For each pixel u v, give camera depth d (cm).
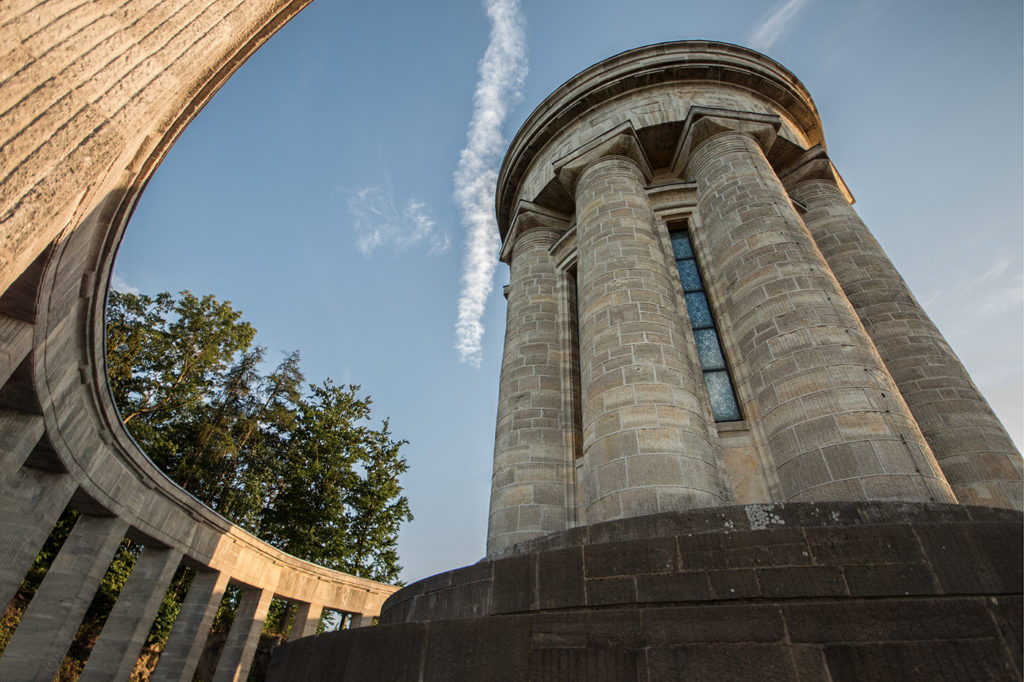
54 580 1068
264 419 2867
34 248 260
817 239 1531
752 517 565
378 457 3092
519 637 467
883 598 425
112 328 2511
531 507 1141
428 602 671
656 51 1673
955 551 437
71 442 933
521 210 1764
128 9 313
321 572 1809
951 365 1168
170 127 436
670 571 493
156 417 2488
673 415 902
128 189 474
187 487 2344
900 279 1396
